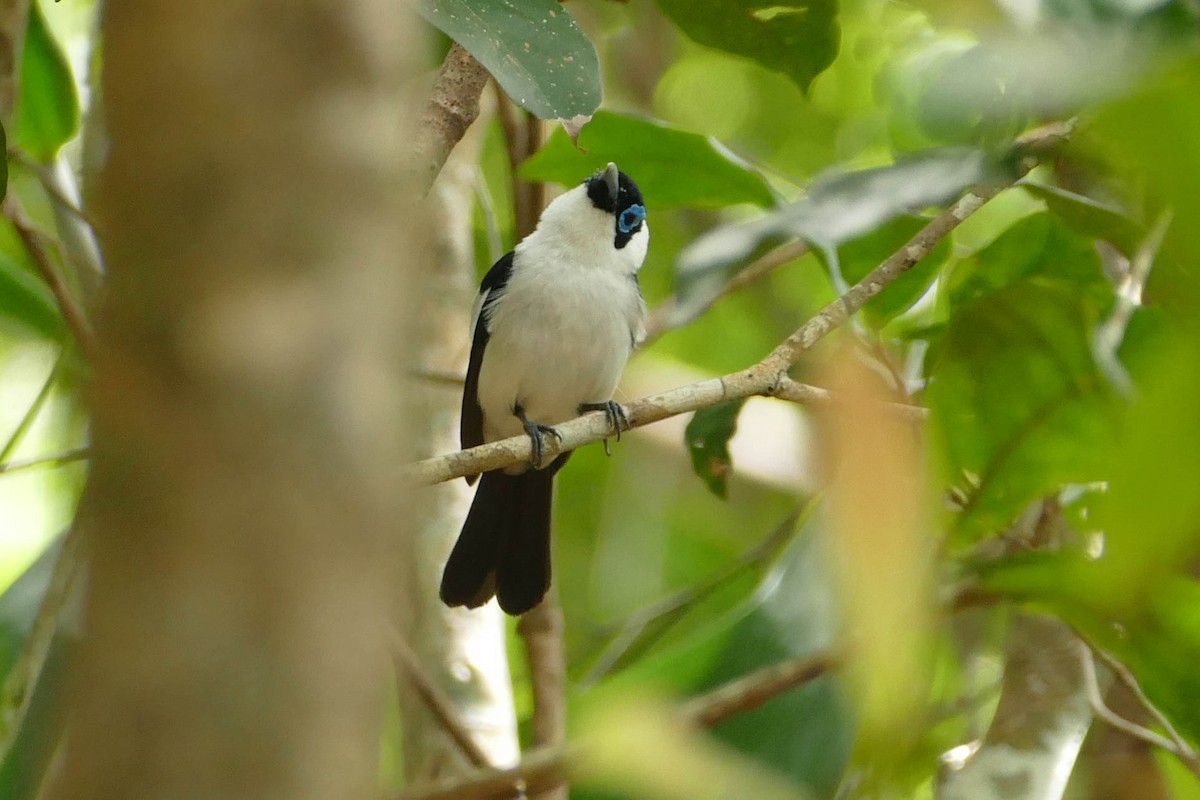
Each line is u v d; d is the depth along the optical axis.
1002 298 6.36
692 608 11.12
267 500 1.60
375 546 1.64
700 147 8.73
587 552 14.76
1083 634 5.98
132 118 1.61
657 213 15.21
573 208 10.47
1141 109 2.25
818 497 8.12
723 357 15.04
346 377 1.64
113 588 1.57
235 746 1.55
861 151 14.82
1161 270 5.41
